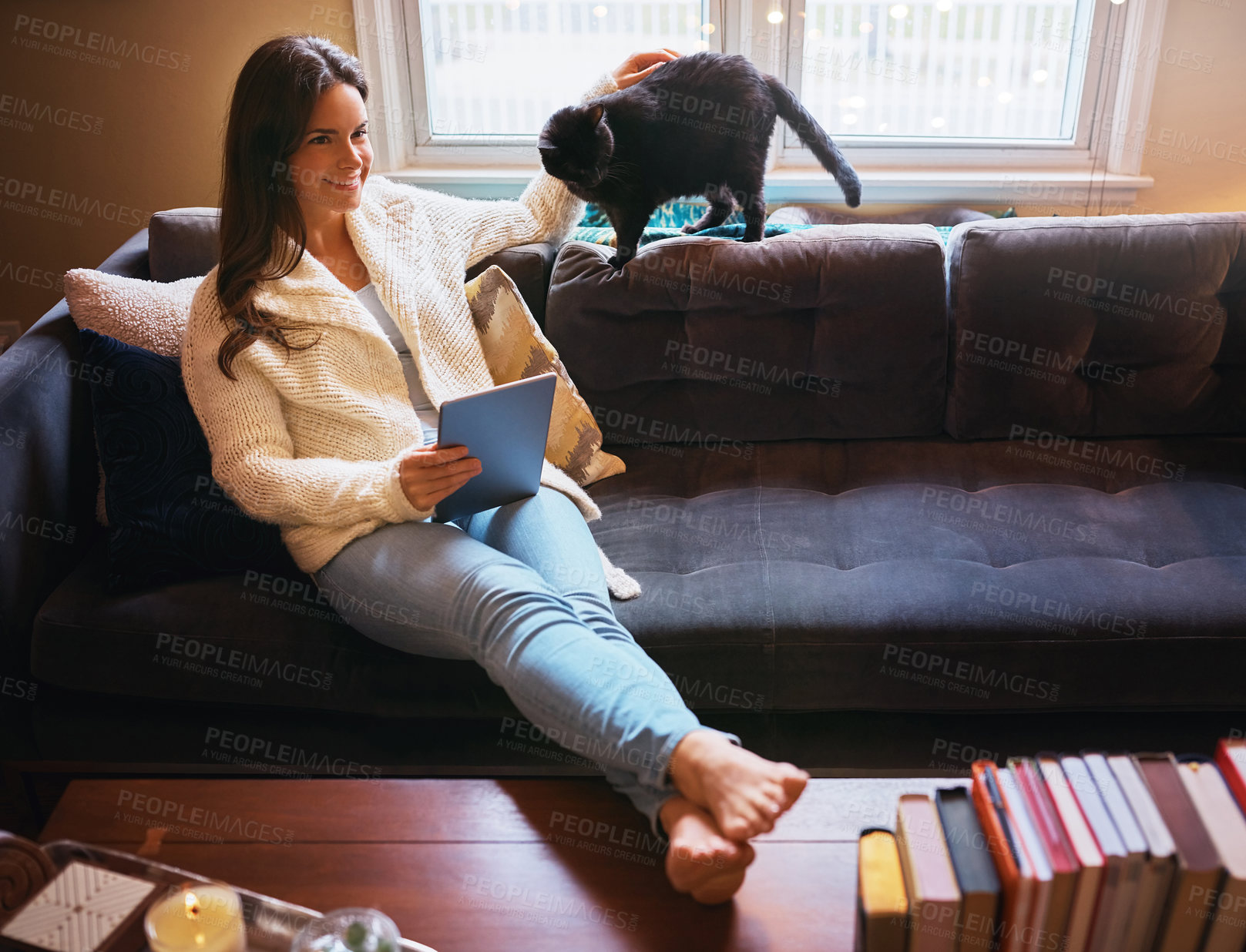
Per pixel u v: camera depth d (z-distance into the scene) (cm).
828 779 101
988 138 229
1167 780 82
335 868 93
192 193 227
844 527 150
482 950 86
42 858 85
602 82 175
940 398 170
